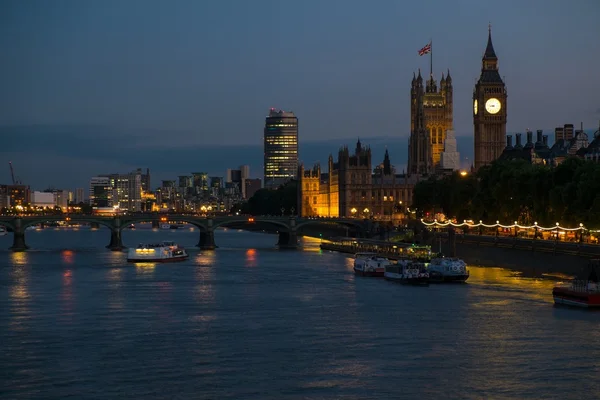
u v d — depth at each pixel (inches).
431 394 4256.9
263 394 4266.7
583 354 4909.0
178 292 7554.1
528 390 4303.6
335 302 6820.9
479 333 5452.8
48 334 5541.3
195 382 4448.8
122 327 5782.5
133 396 4234.7
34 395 4252.0
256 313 6318.9
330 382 4443.9
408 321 5890.8
